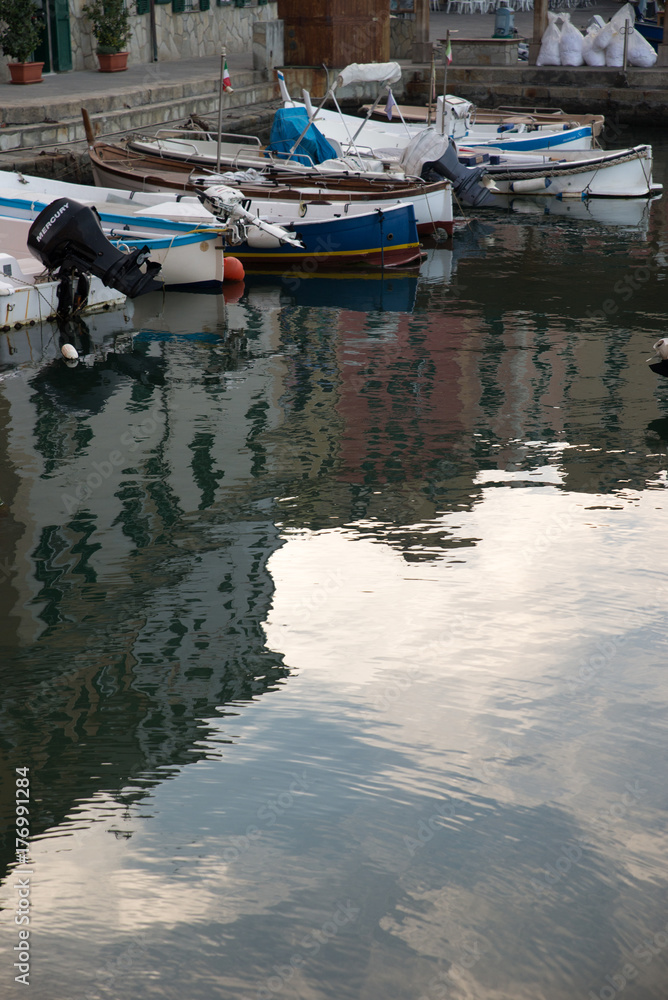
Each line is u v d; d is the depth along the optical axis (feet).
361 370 36.50
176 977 13.41
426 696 19.13
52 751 17.52
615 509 26.32
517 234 57.82
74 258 40.57
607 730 18.20
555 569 23.53
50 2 74.54
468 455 29.43
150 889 14.76
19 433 30.89
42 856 15.30
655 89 89.45
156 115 68.85
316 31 85.20
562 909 14.44
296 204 51.19
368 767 17.24
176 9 88.48
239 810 16.30
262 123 75.25
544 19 95.25
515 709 18.78
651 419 31.99
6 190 49.52
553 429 31.24
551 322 41.93
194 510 26.13
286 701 18.94
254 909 14.46
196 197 50.47
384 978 13.37
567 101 91.56
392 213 49.90
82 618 21.44
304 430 31.17
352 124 71.72
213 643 20.62
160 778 16.94
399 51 102.12
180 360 37.65
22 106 60.03
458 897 14.67
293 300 45.80
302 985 13.30
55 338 40.14
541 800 16.49
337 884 14.89
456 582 22.99
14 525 25.32
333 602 22.17
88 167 59.82
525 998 13.10
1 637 20.76
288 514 26.02
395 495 27.02
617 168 66.39
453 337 40.22
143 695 19.03
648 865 15.21
